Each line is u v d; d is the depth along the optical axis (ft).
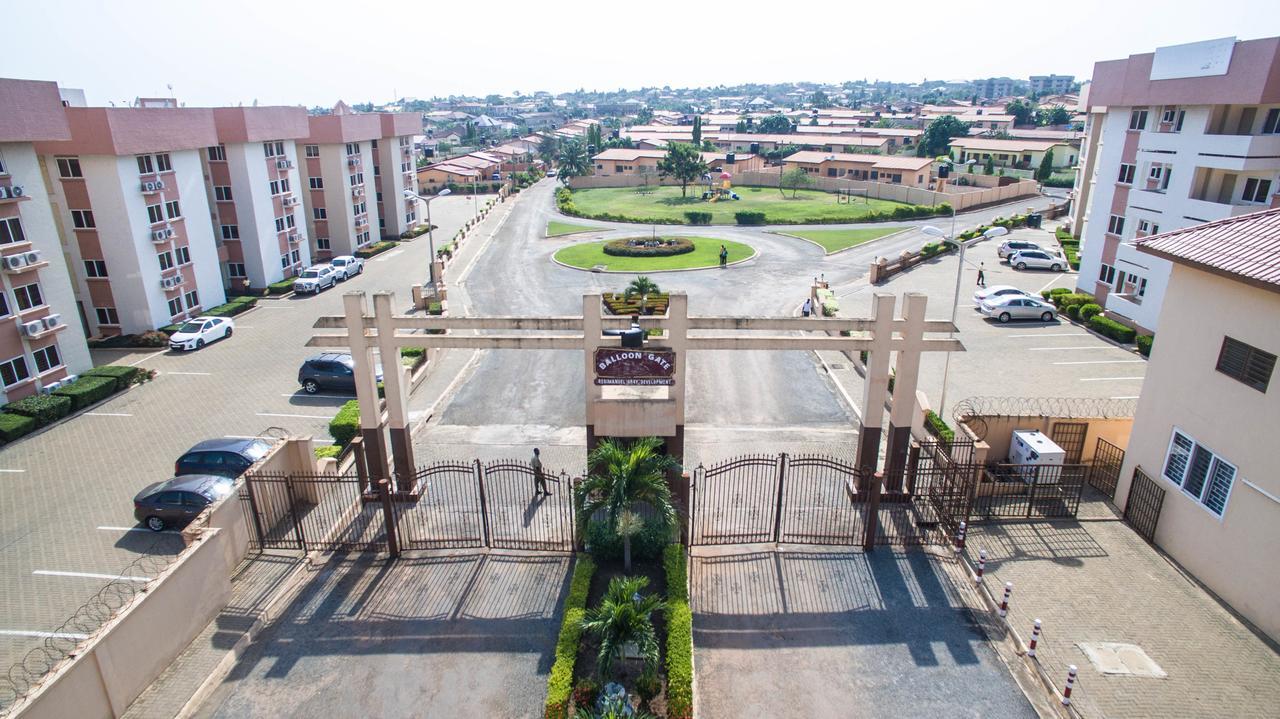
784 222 265.75
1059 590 59.00
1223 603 57.41
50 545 69.36
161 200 135.54
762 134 498.69
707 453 85.51
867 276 178.60
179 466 77.77
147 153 131.64
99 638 44.27
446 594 59.26
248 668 51.29
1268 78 101.55
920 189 303.48
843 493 74.84
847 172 353.10
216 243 168.76
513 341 68.33
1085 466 72.43
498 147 542.98
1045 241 219.00
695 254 206.28
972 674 50.21
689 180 340.18
